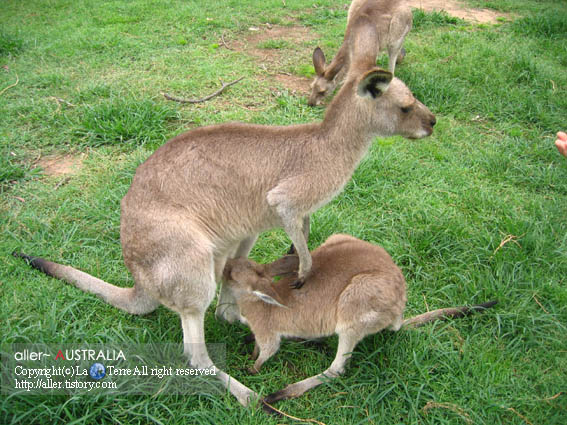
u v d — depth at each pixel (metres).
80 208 1.94
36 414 1.26
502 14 4.32
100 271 1.72
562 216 2.01
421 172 2.26
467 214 2.04
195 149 1.41
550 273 1.78
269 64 3.16
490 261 1.80
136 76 2.87
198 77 2.90
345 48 2.81
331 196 1.50
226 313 1.58
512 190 2.19
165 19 3.69
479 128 2.62
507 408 1.34
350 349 1.43
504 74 3.03
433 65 3.16
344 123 1.47
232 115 2.53
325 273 1.48
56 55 3.08
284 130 1.47
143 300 1.50
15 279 1.63
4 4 3.93
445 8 4.39
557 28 3.75
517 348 1.54
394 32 2.88
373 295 1.39
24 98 2.61
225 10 3.94
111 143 2.32
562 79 2.98
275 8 4.05
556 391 1.40
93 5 3.94
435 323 1.56
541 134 2.58
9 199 1.98
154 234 1.34
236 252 1.67
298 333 1.48
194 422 1.32
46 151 2.26
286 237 1.92
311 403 1.38
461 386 1.40
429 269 1.79
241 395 1.38
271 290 1.39
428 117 1.55
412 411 1.35
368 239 1.90
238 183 1.43
